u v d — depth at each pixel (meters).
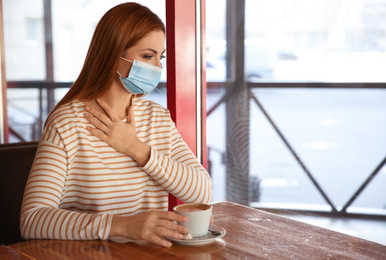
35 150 1.49
